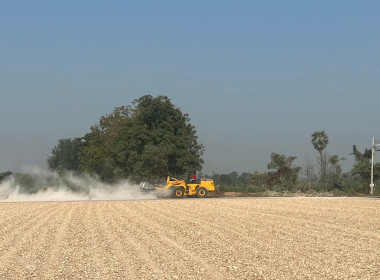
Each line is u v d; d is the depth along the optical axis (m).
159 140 56.34
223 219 26.75
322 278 12.82
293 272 13.47
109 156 57.66
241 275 13.20
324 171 66.62
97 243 18.50
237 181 81.38
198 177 49.62
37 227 23.48
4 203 39.75
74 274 13.50
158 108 58.88
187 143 57.53
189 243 18.34
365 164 69.62
